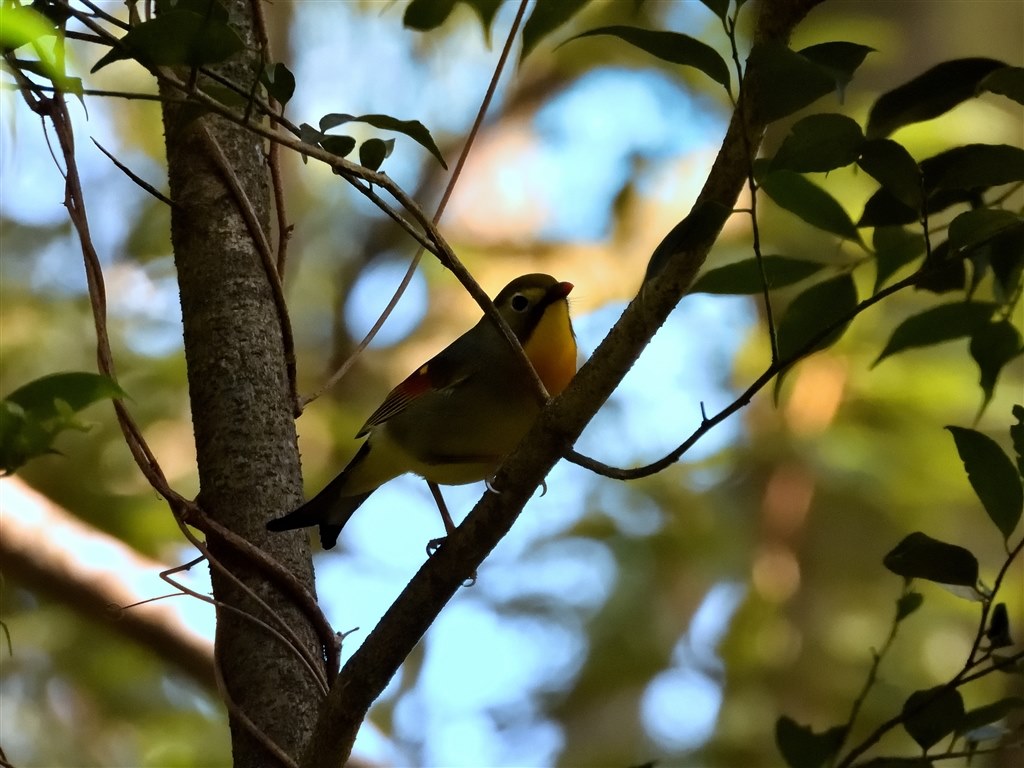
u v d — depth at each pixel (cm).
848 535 1191
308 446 1351
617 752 1260
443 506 689
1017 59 1157
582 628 1330
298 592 527
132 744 1177
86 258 529
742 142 404
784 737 523
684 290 418
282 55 1555
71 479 1171
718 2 393
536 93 1661
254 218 580
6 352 1314
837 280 527
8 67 390
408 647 461
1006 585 1087
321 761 469
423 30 571
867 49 411
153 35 389
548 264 1549
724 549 1236
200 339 564
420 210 440
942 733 483
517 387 672
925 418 1158
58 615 1184
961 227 418
